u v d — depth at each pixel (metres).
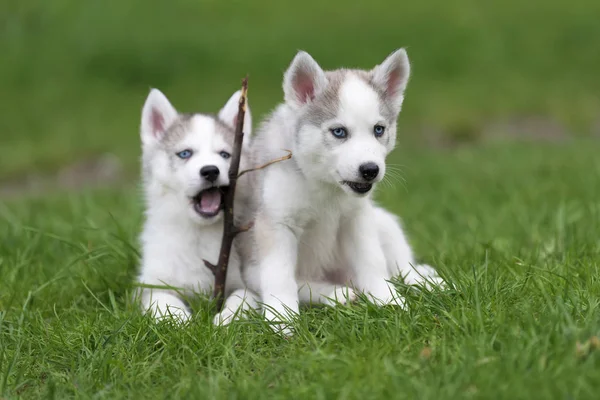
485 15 26.44
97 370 5.55
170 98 21.97
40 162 18.59
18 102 22.19
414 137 19.89
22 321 6.57
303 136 6.46
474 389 4.55
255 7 27.06
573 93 22.08
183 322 6.16
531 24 25.89
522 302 5.89
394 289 6.56
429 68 23.61
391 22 25.70
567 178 12.36
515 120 20.70
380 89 6.68
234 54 24.03
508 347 5.04
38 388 5.48
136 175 17.77
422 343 5.36
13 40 24.95
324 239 6.99
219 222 7.51
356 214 6.89
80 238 9.33
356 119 6.34
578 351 4.84
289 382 4.99
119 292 7.55
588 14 26.34
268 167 6.76
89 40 24.77
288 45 24.20
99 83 23.14
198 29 25.52
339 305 6.08
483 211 10.55
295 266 6.88
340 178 6.35
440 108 21.08
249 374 5.27
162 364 5.54
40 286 7.48
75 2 26.95
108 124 20.80
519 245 8.32
